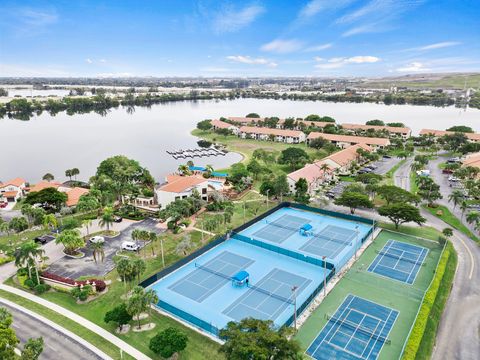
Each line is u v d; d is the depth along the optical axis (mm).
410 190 127938
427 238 91250
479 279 72938
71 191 120750
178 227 97250
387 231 95750
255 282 72688
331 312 62344
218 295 68312
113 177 129000
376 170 158375
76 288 66750
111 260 81438
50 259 81688
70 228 94125
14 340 47188
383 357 52062
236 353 41625
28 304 65375
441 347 54500
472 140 197375
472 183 124500
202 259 82250
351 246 87938
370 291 68812
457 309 63531
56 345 54688
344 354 52562
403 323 59500
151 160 187000
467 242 89375
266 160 165250
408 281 72000
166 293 69000
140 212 109375
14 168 170125
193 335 56812
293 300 66375
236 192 130000
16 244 88875
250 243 89938
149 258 82625
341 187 135000
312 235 94688
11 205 118625
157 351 50000
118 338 56375
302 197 119375
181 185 116375
